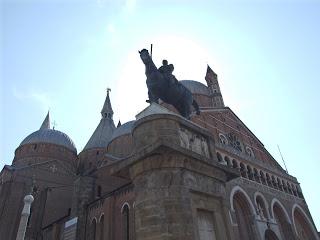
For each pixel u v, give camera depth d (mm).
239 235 33844
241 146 46719
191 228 8695
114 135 58906
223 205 10586
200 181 10180
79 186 43312
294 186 49719
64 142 63219
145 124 11055
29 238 45500
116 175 10914
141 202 9359
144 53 13141
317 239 45094
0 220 44688
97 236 36281
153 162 9688
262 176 42812
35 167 52969
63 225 42938
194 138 11820
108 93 83125
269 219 37562
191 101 13781
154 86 12492
